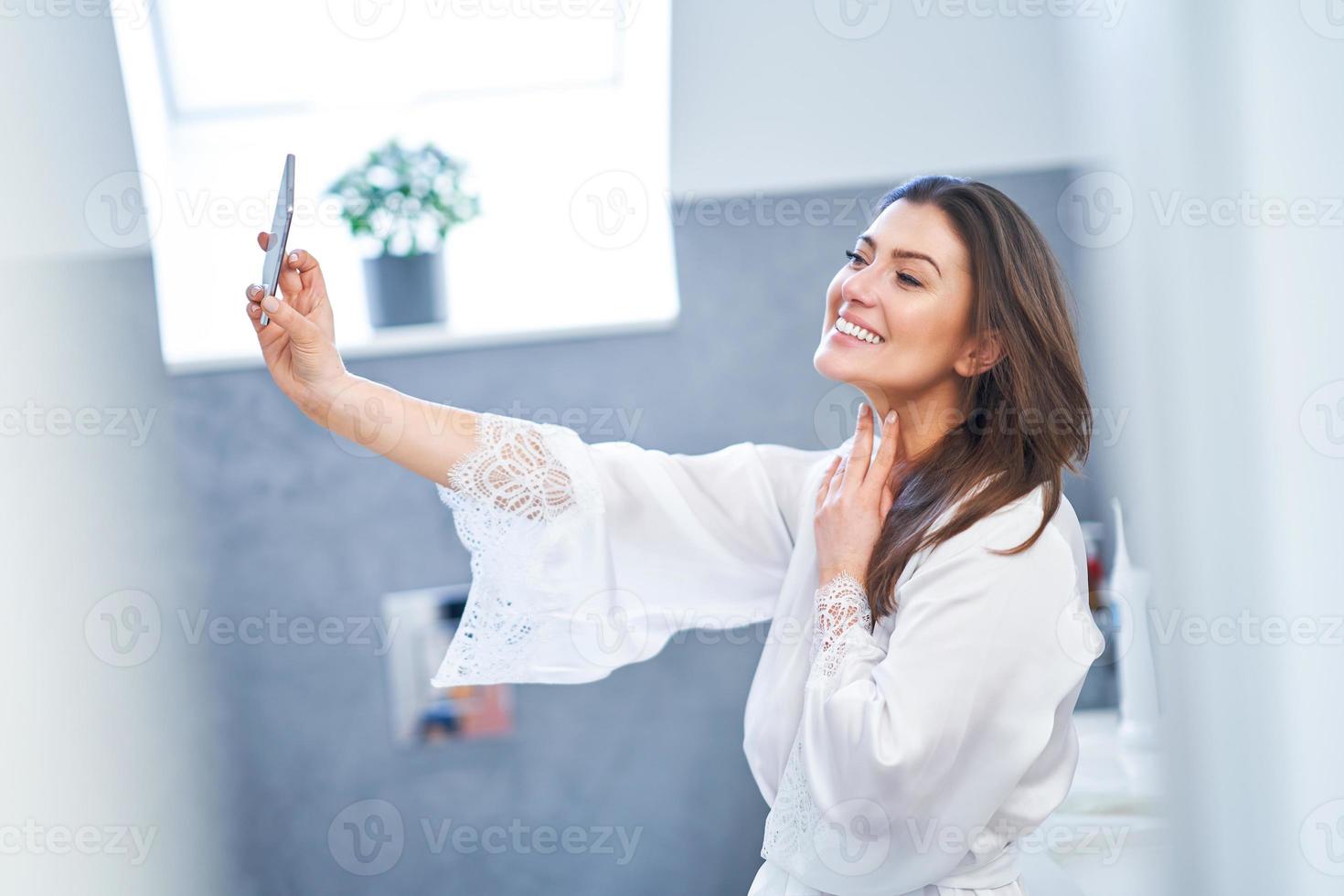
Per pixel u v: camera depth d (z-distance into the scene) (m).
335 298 2.55
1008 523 1.17
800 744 1.19
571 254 2.59
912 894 1.19
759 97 2.23
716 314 2.44
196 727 2.28
